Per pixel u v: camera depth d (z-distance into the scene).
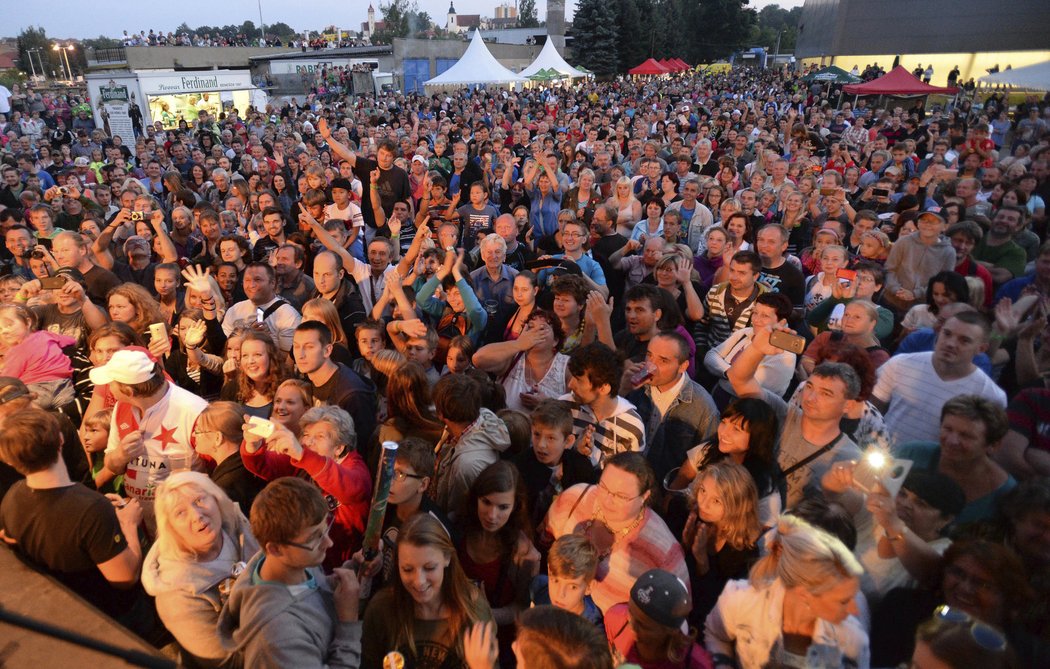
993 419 2.60
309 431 2.98
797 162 10.14
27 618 1.80
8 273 7.05
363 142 15.02
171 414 3.44
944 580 2.12
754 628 2.22
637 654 2.21
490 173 10.97
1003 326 3.55
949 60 38.66
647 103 29.69
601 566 2.76
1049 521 2.15
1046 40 34.88
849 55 43.44
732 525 2.63
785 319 3.88
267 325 4.99
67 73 72.31
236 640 2.21
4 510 2.59
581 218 8.04
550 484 3.23
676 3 73.88
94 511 2.56
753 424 2.86
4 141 17.81
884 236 5.89
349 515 2.95
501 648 2.89
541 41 64.75
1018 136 12.98
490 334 5.23
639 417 3.48
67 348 4.47
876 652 2.22
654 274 5.41
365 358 4.43
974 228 5.34
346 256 5.82
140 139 15.51
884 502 2.29
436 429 3.48
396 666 2.30
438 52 42.28
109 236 6.52
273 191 10.75
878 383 3.69
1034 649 1.92
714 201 7.99
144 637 2.83
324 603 2.35
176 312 5.45
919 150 14.25
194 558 2.52
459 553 2.87
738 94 34.53
